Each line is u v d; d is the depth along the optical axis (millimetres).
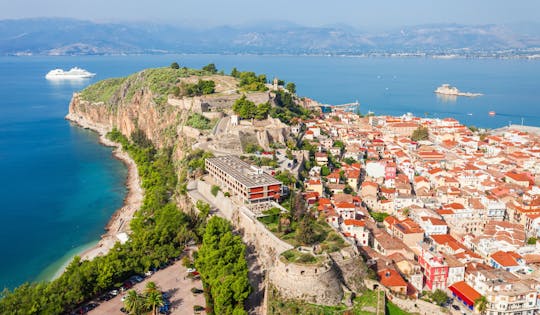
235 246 176625
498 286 162125
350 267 161375
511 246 199250
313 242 173000
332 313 141875
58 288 163625
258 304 158125
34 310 151250
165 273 186375
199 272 175875
